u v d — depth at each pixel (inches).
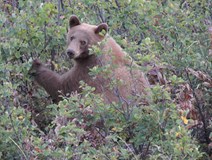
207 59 497.7
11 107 414.9
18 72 485.4
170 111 403.2
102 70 414.3
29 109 484.4
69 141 371.2
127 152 391.2
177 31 521.0
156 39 527.8
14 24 506.3
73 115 406.0
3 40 494.6
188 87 452.1
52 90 512.4
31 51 510.3
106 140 399.2
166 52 504.4
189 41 509.4
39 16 510.9
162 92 400.5
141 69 417.7
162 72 478.6
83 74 503.5
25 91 507.2
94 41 507.2
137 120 405.4
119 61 486.3
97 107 406.3
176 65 484.1
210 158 447.5
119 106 414.0
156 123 400.5
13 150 385.1
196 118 453.1
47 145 385.1
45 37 514.9
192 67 486.6
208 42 515.8
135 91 427.2
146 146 414.3
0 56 463.8
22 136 384.2
